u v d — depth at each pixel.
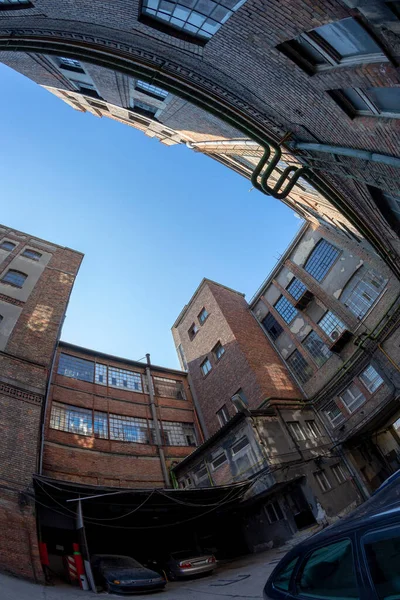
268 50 5.80
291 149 9.16
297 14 4.62
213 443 18.23
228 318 25.00
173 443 20.34
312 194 14.67
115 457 16.88
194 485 18.33
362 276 20.45
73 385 18.33
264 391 19.91
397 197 8.59
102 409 18.50
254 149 11.12
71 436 16.05
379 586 1.73
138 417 19.94
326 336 21.30
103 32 7.75
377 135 6.04
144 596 7.94
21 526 9.30
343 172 8.52
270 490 15.38
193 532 15.51
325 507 15.42
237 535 16.78
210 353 24.98
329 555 2.20
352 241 19.47
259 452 15.91
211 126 11.29
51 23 7.93
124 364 22.16
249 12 5.07
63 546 10.88
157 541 14.64
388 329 17.98
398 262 13.66
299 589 2.37
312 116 7.18
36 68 12.21
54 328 16.55
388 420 19.95
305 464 16.83
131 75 8.77
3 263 18.19
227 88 8.18
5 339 14.66
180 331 29.55
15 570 8.02
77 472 14.85
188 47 7.03
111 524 12.34
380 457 20.36
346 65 5.14
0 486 9.99
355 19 4.09
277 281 26.02
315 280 23.14
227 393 22.25
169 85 8.73
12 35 8.25
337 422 19.67
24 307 16.61
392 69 4.43
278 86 6.85
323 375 20.95
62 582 9.09
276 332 25.02
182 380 25.34
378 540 1.83
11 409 12.21
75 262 21.14
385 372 17.86
